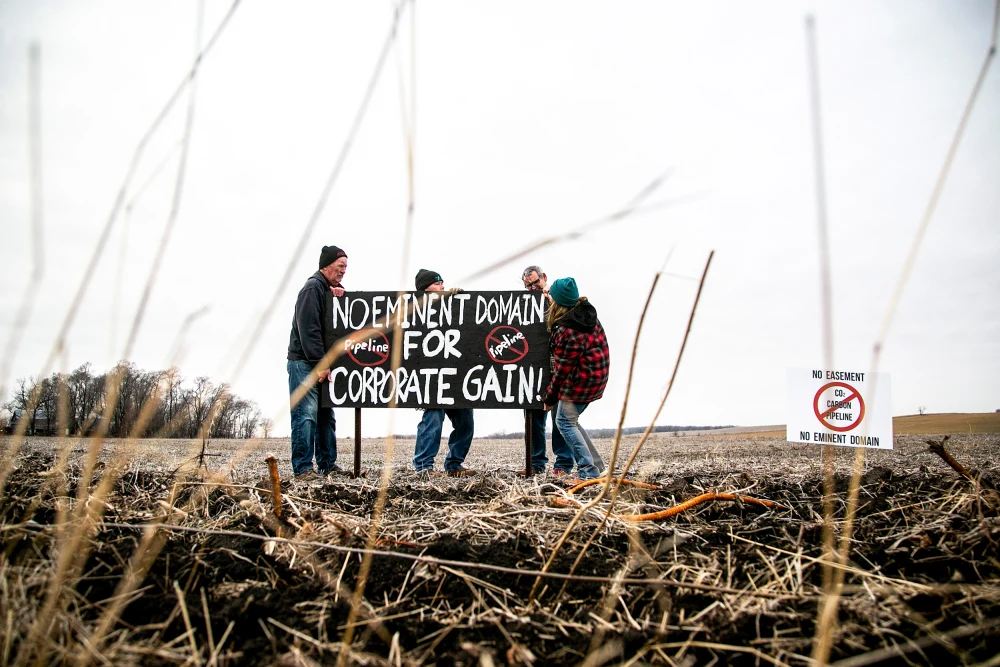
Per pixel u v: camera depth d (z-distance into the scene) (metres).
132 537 2.89
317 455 6.17
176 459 4.83
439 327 5.79
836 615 2.38
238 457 2.06
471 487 4.30
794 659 2.14
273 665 2.09
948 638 2.20
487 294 5.77
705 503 3.67
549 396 5.31
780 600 2.52
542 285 6.36
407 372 5.76
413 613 2.45
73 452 5.23
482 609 2.48
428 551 2.88
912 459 5.95
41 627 1.97
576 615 2.45
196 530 2.72
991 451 6.53
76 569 2.51
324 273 5.95
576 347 5.15
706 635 2.30
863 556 2.93
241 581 2.65
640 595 2.58
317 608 2.46
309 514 3.33
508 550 2.94
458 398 5.70
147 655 2.12
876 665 2.08
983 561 2.80
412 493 4.14
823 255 1.51
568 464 6.13
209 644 2.20
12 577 2.49
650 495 4.02
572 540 3.07
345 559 2.80
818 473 4.80
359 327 5.82
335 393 5.79
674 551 3.00
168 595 2.47
